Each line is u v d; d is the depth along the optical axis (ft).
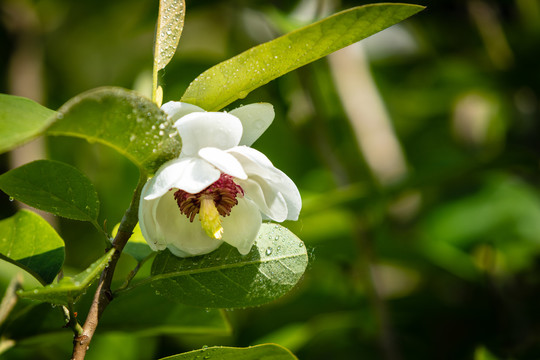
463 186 3.99
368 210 3.33
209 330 2.79
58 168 2.35
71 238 3.99
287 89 3.74
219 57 4.02
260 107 2.39
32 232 2.46
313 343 3.71
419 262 3.79
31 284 2.90
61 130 2.19
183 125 2.31
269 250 2.42
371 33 2.35
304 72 3.66
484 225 3.80
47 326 2.69
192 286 2.41
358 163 4.07
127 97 2.19
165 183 2.27
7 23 3.92
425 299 3.65
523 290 3.68
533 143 4.06
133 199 2.32
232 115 2.35
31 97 3.93
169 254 2.43
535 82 4.04
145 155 2.28
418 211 3.91
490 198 3.92
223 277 2.41
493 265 3.61
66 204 2.37
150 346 3.55
